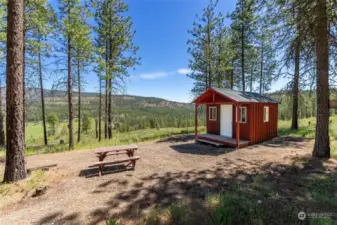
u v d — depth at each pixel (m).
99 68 10.95
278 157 6.28
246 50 14.56
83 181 4.60
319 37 5.40
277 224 2.69
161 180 4.59
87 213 3.15
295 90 8.03
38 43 8.09
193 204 3.35
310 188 3.84
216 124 10.60
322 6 5.07
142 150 8.20
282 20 5.85
